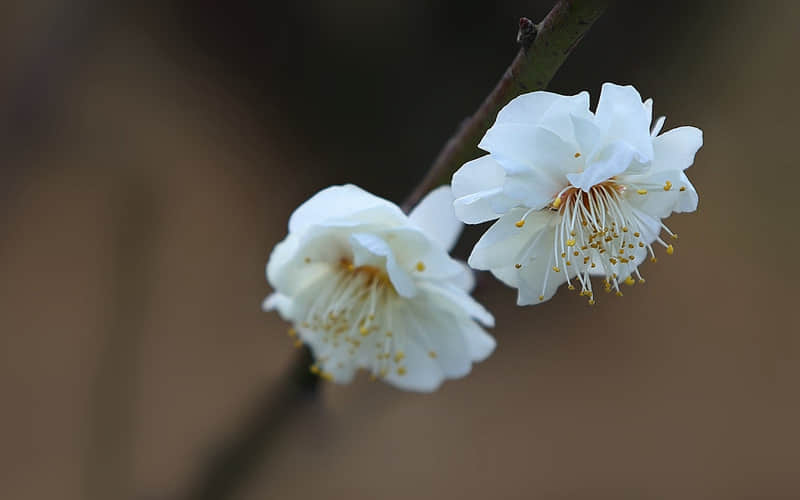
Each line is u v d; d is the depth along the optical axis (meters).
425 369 0.27
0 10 0.36
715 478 0.36
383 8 0.37
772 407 0.37
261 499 0.34
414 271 0.26
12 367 0.36
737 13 0.35
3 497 0.34
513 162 0.25
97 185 0.37
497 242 0.25
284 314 0.27
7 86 0.36
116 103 0.37
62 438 0.36
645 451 0.37
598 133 0.25
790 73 0.36
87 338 0.37
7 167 0.36
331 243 0.27
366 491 0.36
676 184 0.25
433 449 0.37
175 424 0.36
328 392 0.30
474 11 0.36
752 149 0.37
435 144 0.37
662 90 0.36
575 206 0.25
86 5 0.36
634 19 0.35
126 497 0.30
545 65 0.24
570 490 0.37
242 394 0.36
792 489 0.35
